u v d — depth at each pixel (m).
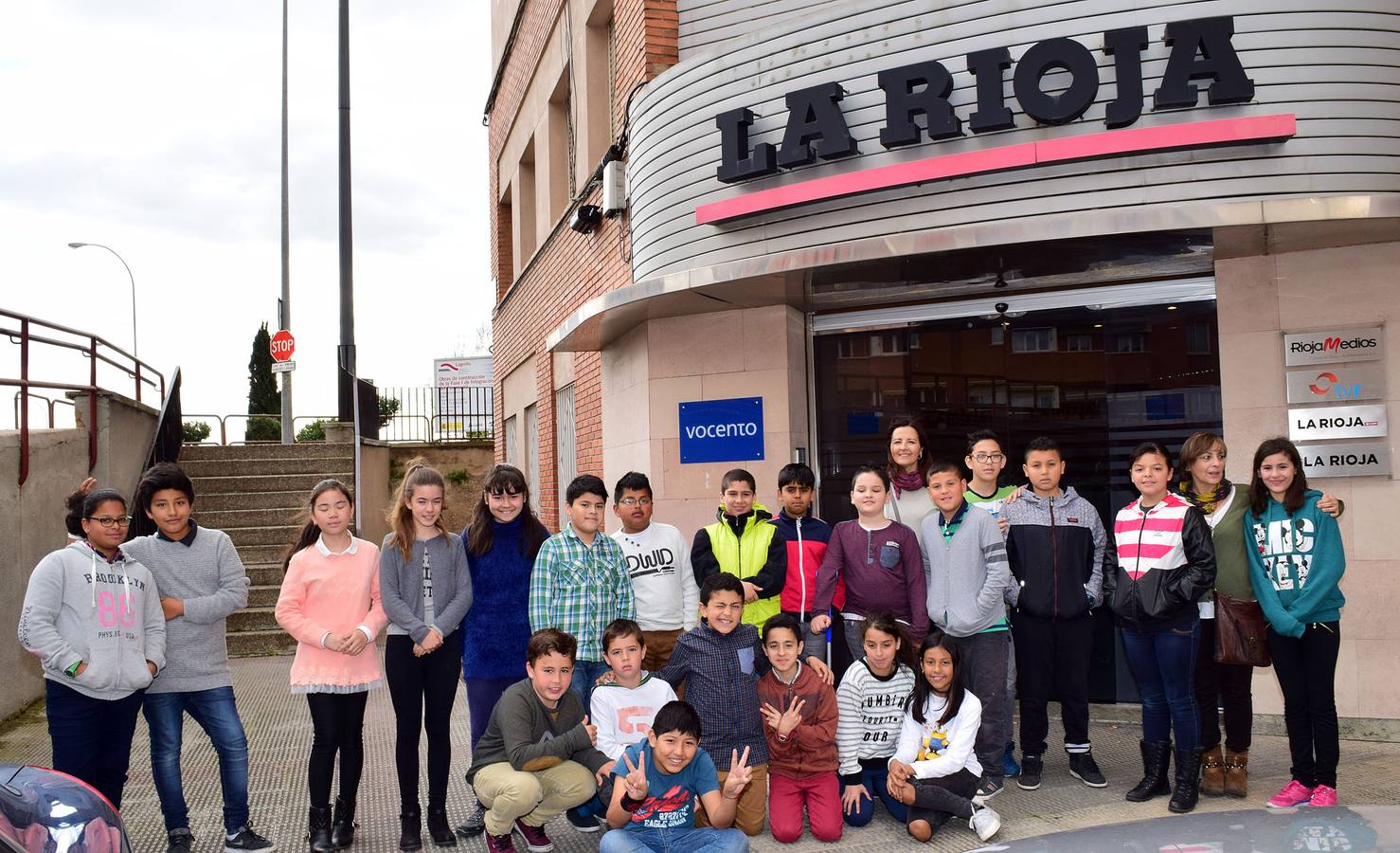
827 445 7.58
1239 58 5.48
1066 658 5.30
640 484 5.29
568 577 4.89
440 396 18.78
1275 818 1.96
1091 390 6.85
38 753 6.30
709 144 6.98
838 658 6.13
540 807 4.48
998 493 5.64
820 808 4.62
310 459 12.91
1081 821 4.70
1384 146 5.49
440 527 4.86
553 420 11.98
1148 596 4.76
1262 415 6.14
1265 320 6.13
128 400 10.35
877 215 6.17
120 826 3.27
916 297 7.17
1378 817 1.92
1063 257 6.01
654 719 4.55
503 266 15.93
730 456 7.48
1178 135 5.41
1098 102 5.66
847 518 7.50
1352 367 5.95
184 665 4.56
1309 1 5.50
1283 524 4.62
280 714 7.37
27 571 7.60
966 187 5.91
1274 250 6.02
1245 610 4.70
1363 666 5.88
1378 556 5.86
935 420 7.29
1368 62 5.51
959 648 4.71
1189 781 4.76
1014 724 6.59
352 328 15.35
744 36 7.12
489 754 4.54
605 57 10.32
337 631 4.64
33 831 2.92
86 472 9.07
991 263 6.10
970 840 4.57
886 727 4.84
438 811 4.73
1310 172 5.45
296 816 5.15
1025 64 5.71
